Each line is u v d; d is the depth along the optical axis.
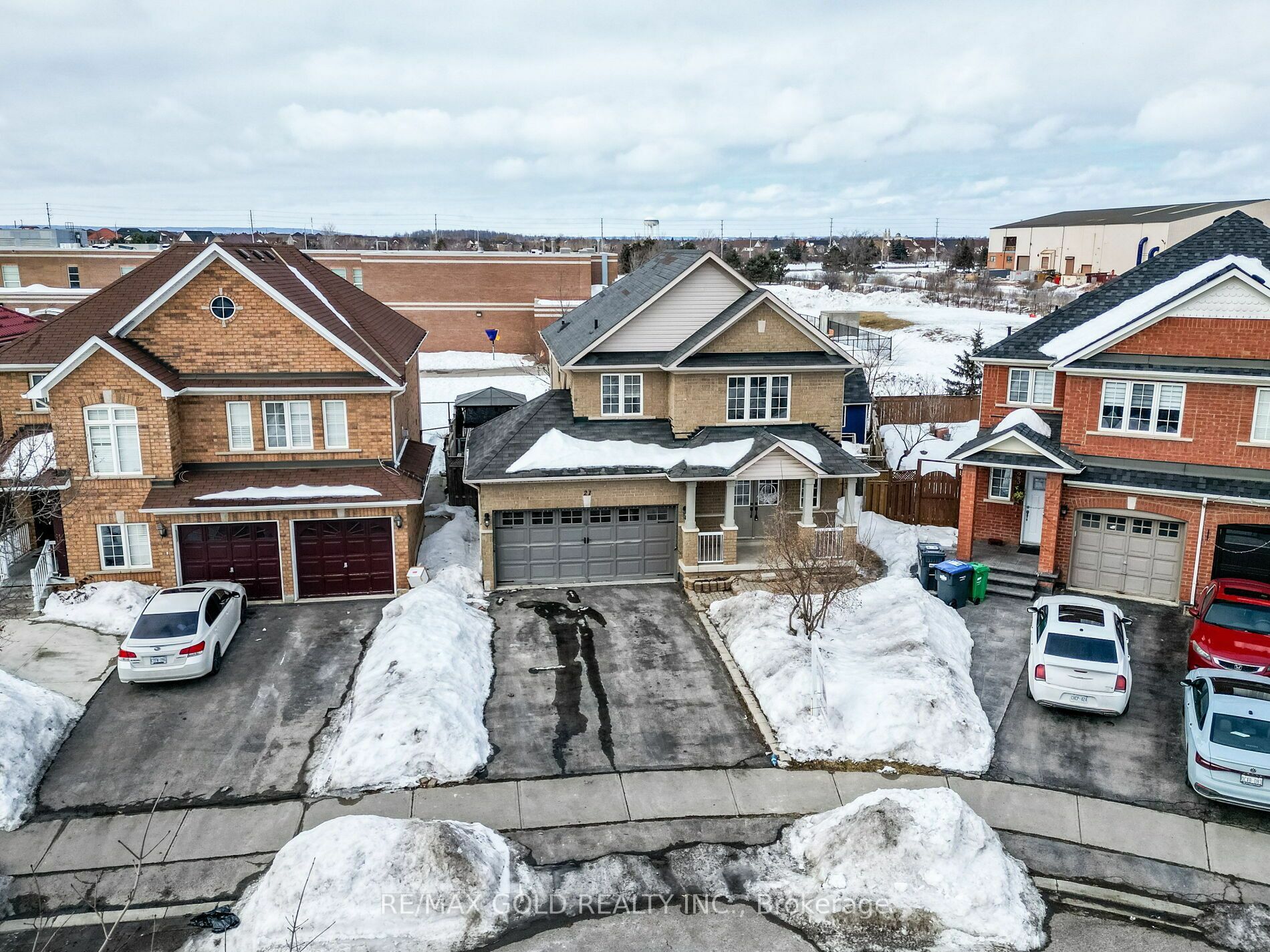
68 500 23.75
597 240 168.50
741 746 17.75
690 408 26.39
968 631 22.17
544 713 18.89
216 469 24.97
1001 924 12.91
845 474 25.09
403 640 20.30
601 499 25.52
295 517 24.30
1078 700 18.23
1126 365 23.17
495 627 23.00
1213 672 17.94
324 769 16.83
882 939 12.70
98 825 15.29
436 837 13.61
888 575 25.66
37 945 12.65
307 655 21.41
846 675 19.12
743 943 12.66
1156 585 23.95
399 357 29.14
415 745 16.84
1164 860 14.50
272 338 24.64
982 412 27.31
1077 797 16.08
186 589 21.64
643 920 13.09
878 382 47.47
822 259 122.88
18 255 63.84
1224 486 22.48
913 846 13.68
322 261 64.12
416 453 29.67
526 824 15.28
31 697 17.98
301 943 12.28
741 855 14.55
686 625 23.20
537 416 27.02
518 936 12.73
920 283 88.38
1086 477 23.78
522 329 66.88
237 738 17.94
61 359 26.22
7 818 15.37
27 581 25.42
